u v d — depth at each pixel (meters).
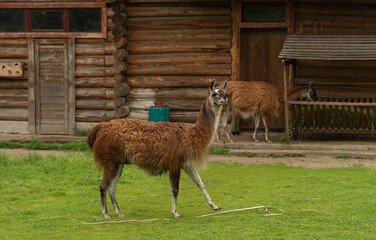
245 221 8.10
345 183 11.02
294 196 9.96
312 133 17.53
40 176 11.58
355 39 15.16
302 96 16.45
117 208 8.70
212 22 17.58
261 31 17.88
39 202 9.55
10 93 18.69
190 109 17.83
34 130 18.62
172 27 17.78
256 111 16.12
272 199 9.75
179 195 10.32
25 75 18.64
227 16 17.53
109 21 18.06
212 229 7.54
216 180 11.68
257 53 17.97
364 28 17.33
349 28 17.36
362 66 17.36
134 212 8.92
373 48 14.78
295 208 9.05
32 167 12.48
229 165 13.36
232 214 8.69
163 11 17.73
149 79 17.95
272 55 17.92
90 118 18.39
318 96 17.56
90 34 18.12
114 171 8.47
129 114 18.08
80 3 18.06
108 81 18.22
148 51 17.88
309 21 17.36
